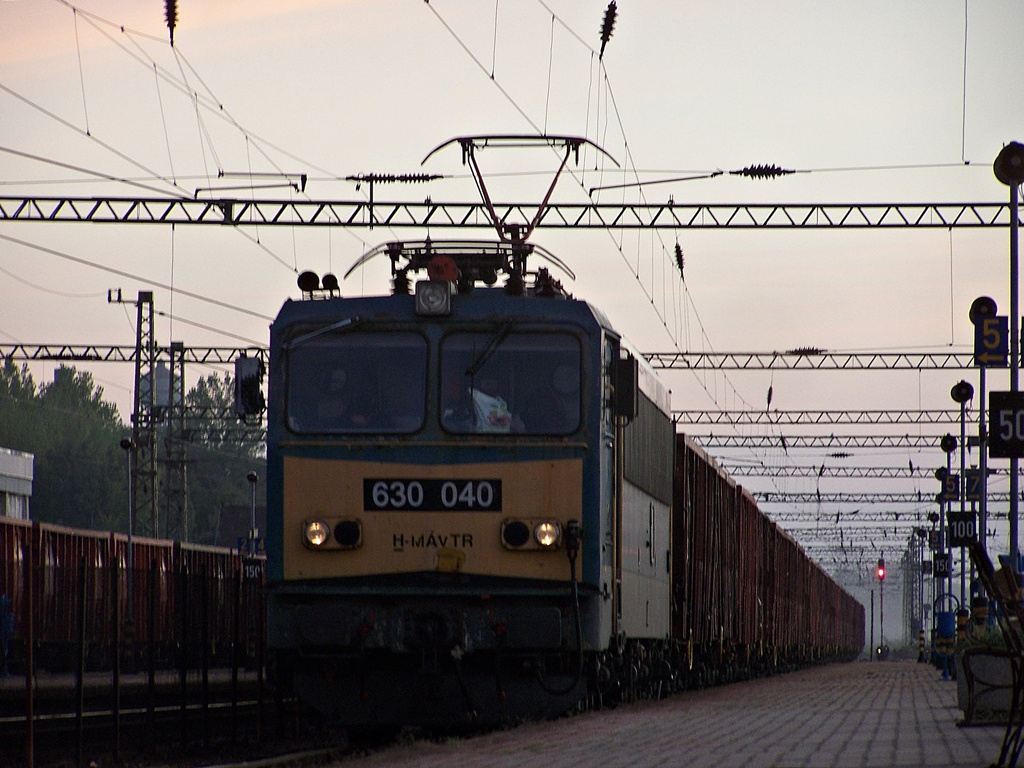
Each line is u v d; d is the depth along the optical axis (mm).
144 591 47062
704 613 68750
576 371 35781
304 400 35969
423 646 34562
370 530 35125
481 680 35562
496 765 24172
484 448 35312
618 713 41375
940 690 62406
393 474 35281
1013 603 23438
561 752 26812
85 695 40844
